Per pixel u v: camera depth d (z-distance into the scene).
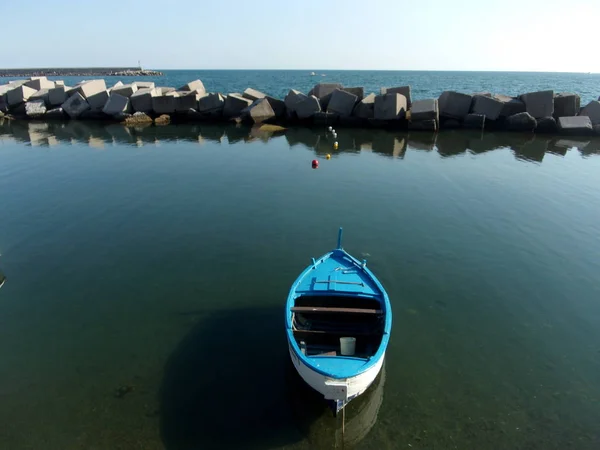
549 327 10.24
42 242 14.17
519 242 14.38
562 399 8.23
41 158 24.84
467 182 20.64
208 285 11.70
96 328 10.03
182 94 38.03
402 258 13.20
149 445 7.18
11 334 9.84
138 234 14.73
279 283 11.80
